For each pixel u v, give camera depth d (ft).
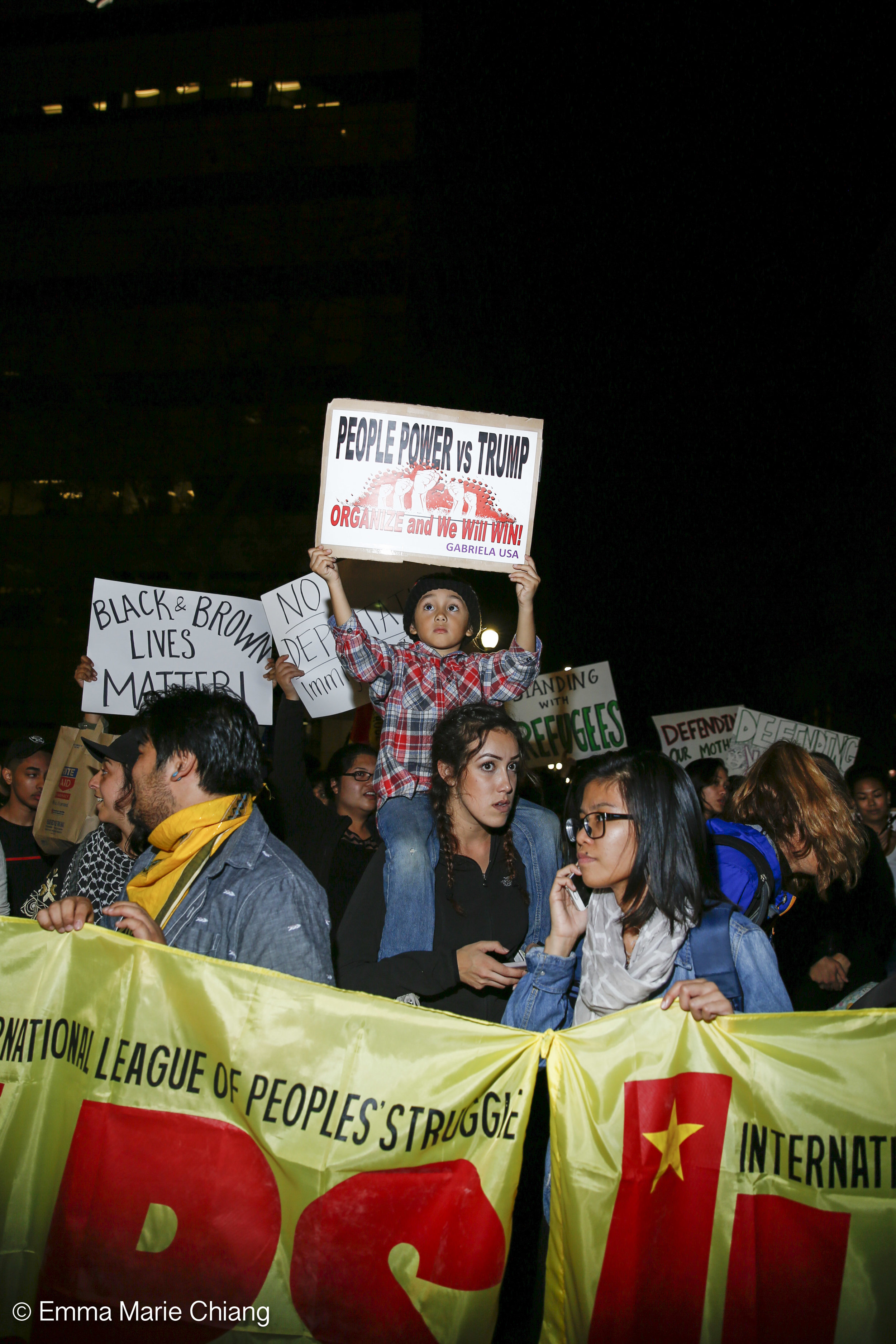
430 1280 7.02
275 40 105.40
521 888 10.47
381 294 98.07
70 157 105.09
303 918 8.13
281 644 17.30
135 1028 7.52
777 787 10.87
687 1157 7.20
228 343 99.09
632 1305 6.98
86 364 100.53
